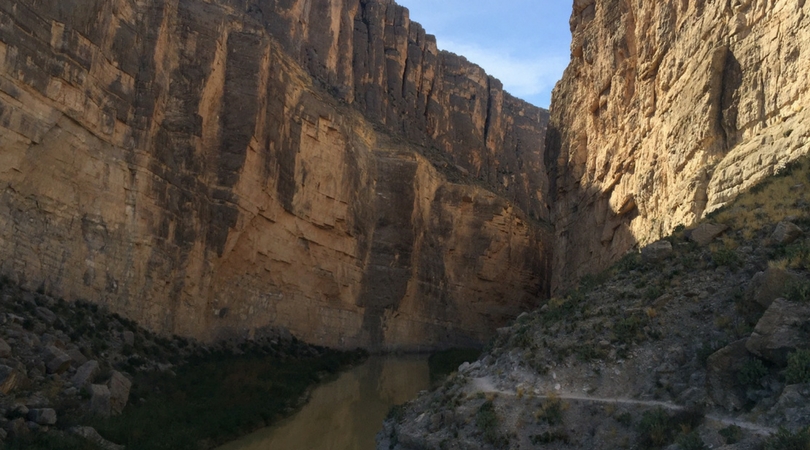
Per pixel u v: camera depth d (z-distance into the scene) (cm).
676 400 1328
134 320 2697
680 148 2803
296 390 2947
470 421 1556
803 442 966
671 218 2770
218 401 2462
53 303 2275
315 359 3897
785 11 2233
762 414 1146
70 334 2209
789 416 1088
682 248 1877
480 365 1906
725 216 1872
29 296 2181
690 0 2884
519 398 1540
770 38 2306
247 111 3550
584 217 4288
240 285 3631
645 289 1766
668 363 1459
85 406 1842
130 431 1828
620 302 1773
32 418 1614
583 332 1700
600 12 4153
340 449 2125
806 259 1394
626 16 3681
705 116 2575
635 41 3584
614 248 3681
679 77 2920
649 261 1936
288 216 4128
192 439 1981
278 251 4006
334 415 2644
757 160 2164
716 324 1466
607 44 3953
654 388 1416
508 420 1488
